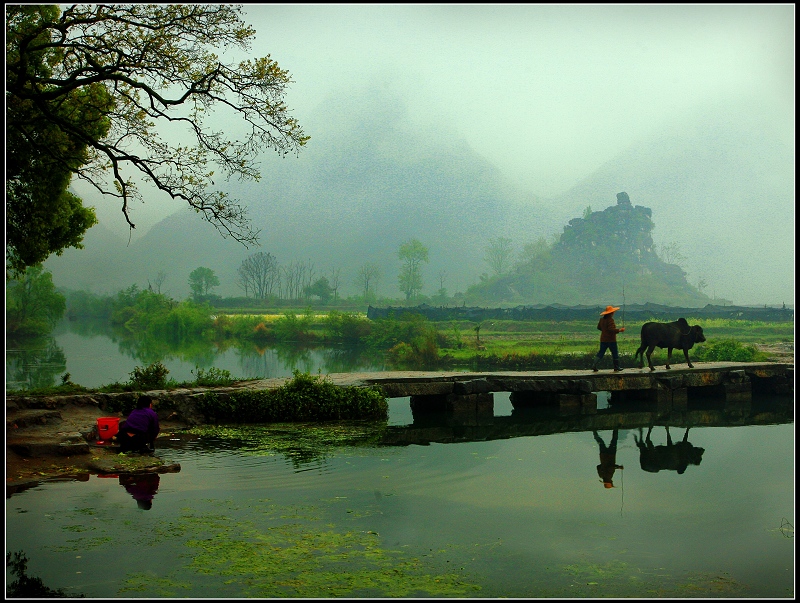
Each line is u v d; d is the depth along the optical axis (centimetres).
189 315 6712
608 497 848
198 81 1280
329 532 691
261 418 1380
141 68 1258
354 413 1434
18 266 1814
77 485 851
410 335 4509
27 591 530
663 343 1823
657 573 598
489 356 3425
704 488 898
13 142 1520
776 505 816
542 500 830
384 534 689
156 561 600
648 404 1744
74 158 1400
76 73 1246
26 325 5362
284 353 4159
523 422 1459
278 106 1308
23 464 929
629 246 14250
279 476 923
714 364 1988
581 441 1250
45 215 1689
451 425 1408
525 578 581
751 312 6300
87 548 629
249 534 678
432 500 822
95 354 3703
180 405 1337
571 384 1642
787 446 1209
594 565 612
